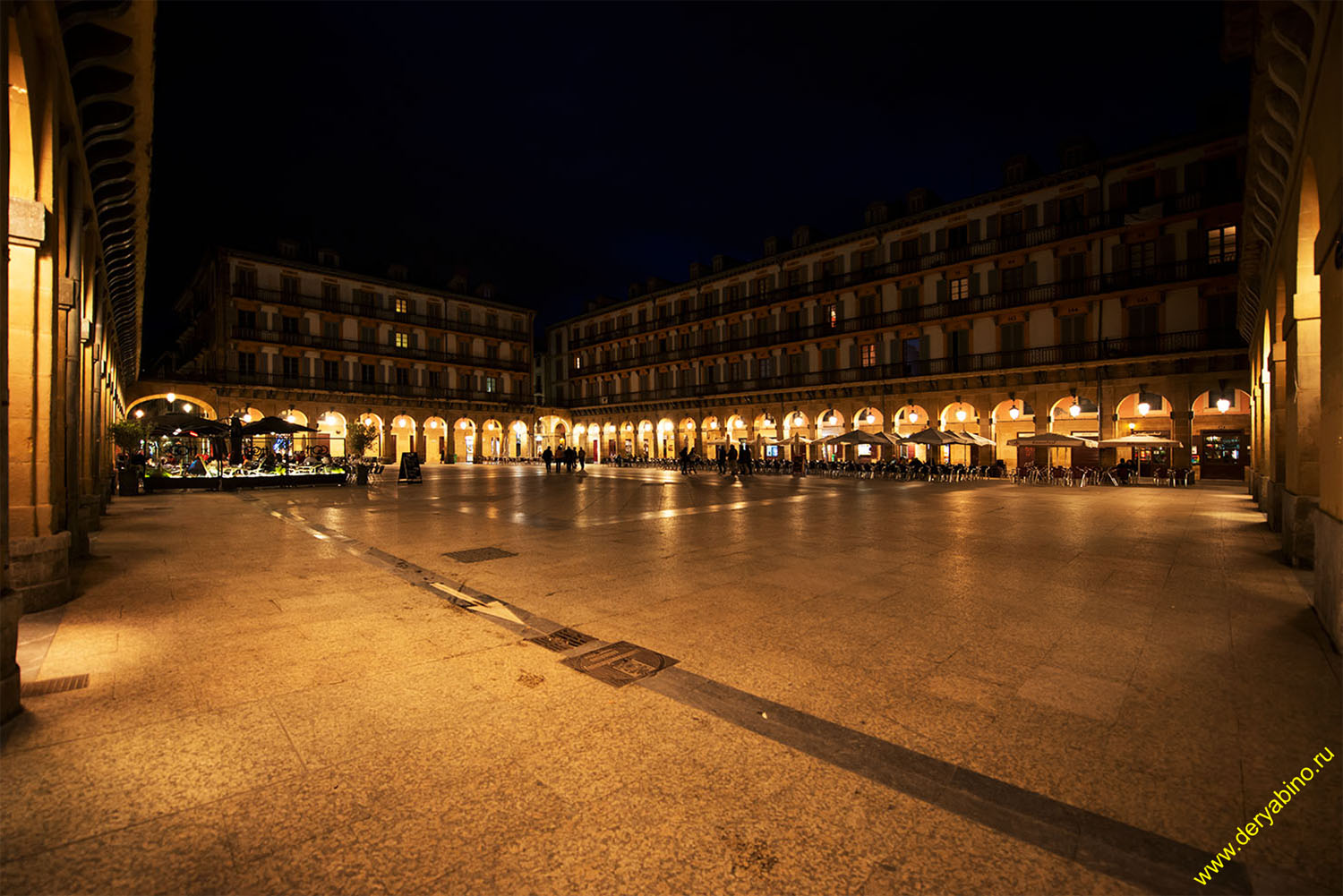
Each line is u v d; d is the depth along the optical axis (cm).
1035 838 237
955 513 1358
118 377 2431
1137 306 2736
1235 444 2530
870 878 216
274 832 238
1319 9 501
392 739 312
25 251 548
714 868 220
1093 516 1305
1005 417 3142
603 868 220
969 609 563
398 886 211
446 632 489
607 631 496
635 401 5172
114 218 1052
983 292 3194
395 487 2197
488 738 315
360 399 4562
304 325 4306
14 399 552
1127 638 477
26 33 510
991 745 311
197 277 4753
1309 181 661
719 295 4566
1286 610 553
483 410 5291
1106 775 282
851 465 3127
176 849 228
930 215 3388
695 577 694
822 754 302
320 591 623
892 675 404
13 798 256
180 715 336
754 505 1543
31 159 544
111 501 1598
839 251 3825
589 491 2030
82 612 538
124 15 617
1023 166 3166
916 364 3438
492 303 5444
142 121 813
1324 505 523
